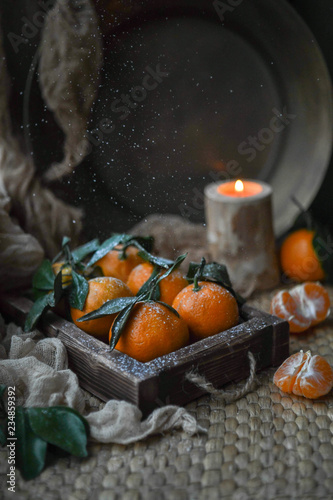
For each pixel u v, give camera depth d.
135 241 0.67
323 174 0.84
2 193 0.73
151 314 0.58
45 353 0.61
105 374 0.57
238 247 0.79
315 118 0.84
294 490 0.51
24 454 0.53
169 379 0.56
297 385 0.60
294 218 0.85
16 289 0.72
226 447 0.55
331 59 0.87
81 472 0.53
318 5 0.85
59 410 0.55
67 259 0.67
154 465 0.53
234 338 0.60
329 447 0.55
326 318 0.73
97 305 0.61
